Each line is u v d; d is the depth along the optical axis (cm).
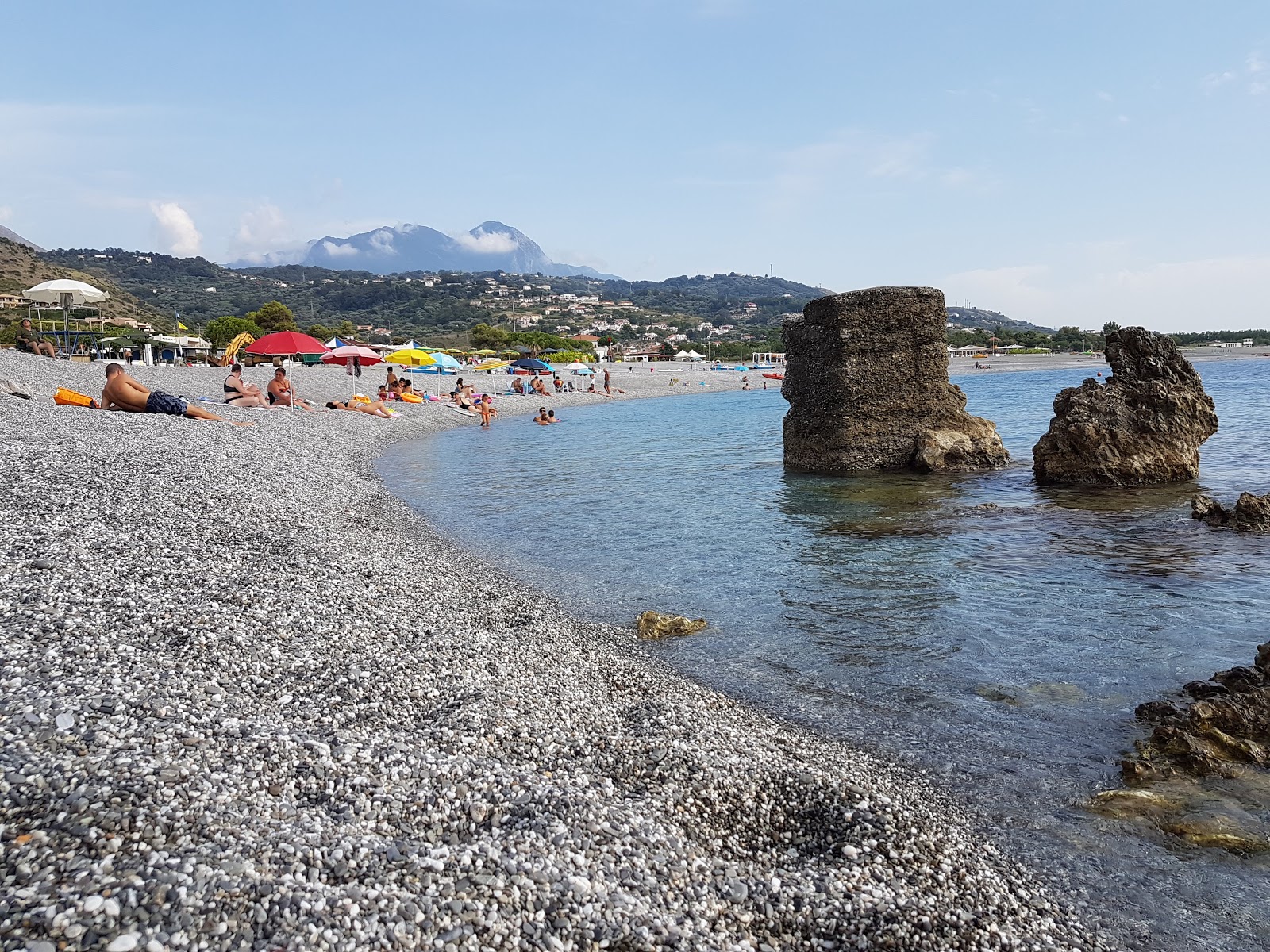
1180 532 1581
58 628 752
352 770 600
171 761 554
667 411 6462
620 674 945
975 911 529
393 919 438
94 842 446
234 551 1180
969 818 657
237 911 417
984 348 19525
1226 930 519
